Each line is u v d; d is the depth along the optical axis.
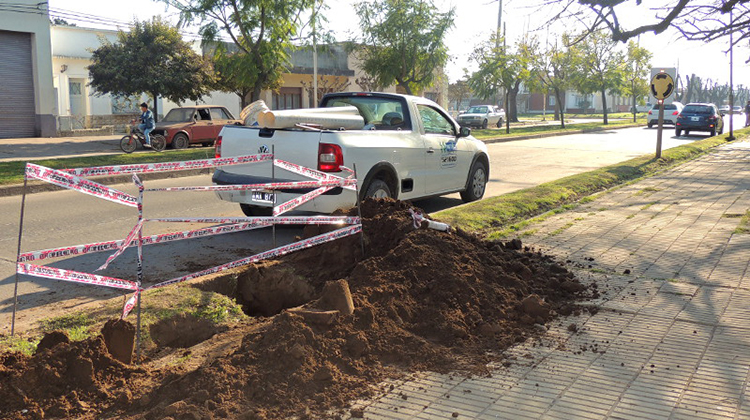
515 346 4.43
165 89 27.22
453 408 3.52
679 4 7.29
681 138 31.61
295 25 24.91
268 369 3.77
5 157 19.34
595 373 3.99
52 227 9.04
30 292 5.96
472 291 5.04
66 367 3.73
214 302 5.23
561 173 16.05
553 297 5.43
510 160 19.45
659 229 8.26
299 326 4.05
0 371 3.63
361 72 42.41
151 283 6.33
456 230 6.38
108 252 7.58
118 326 4.20
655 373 3.99
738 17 7.62
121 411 3.52
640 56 54.00
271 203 8.26
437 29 33.78
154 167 4.68
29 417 3.42
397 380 3.85
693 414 3.47
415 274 5.14
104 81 27.78
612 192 11.81
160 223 9.38
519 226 8.38
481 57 39.94
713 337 4.59
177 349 4.52
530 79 43.59
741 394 3.71
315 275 5.90
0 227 9.02
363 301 4.61
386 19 33.59
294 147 8.11
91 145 24.17
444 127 10.52
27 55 27.23
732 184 12.92
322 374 3.75
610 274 6.15
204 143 24.08
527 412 3.48
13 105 27.03
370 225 6.18
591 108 97.31
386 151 8.71
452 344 4.42
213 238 8.37
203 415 3.34
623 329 4.75
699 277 6.06
